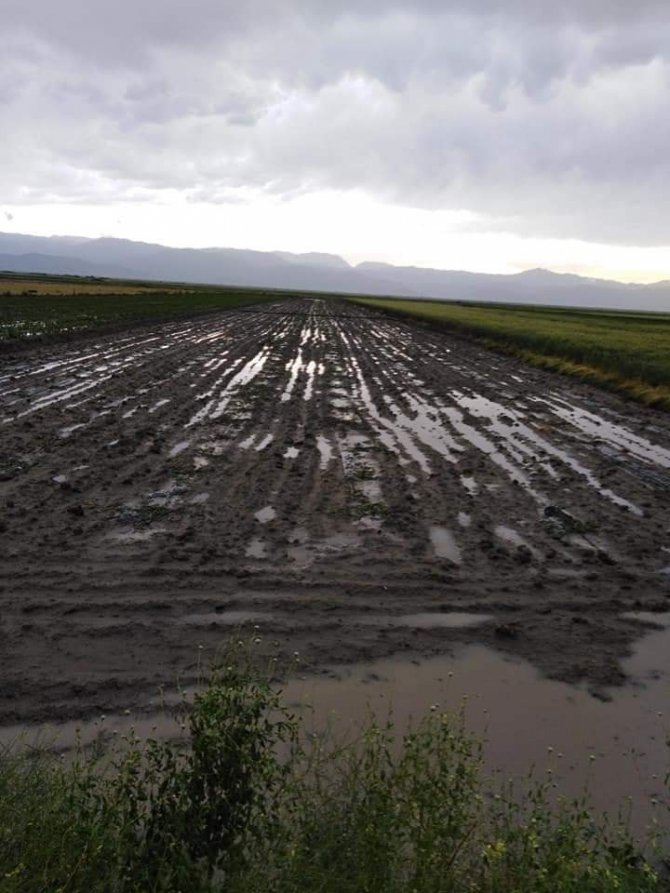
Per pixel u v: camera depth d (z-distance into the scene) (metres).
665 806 3.94
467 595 6.57
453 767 3.49
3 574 6.59
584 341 32.44
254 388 19.34
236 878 2.68
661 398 18.41
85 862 2.68
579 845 3.06
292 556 7.32
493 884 2.73
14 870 2.45
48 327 32.00
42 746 4.18
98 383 18.66
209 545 7.52
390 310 84.75
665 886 3.26
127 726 4.45
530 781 4.09
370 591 6.56
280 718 4.59
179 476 10.23
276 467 11.00
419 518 8.71
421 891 2.70
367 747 3.63
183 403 16.42
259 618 5.95
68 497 8.98
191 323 45.88
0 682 4.88
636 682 5.25
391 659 5.42
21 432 12.48
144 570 6.80
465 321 54.66
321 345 35.69
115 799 3.01
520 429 15.05
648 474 11.41
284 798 3.26
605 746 4.48
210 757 3.01
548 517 8.95
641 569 7.34
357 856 2.83
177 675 5.04
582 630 6.00
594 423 16.11
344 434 13.87
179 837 2.85
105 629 5.65
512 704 4.91
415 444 13.21
